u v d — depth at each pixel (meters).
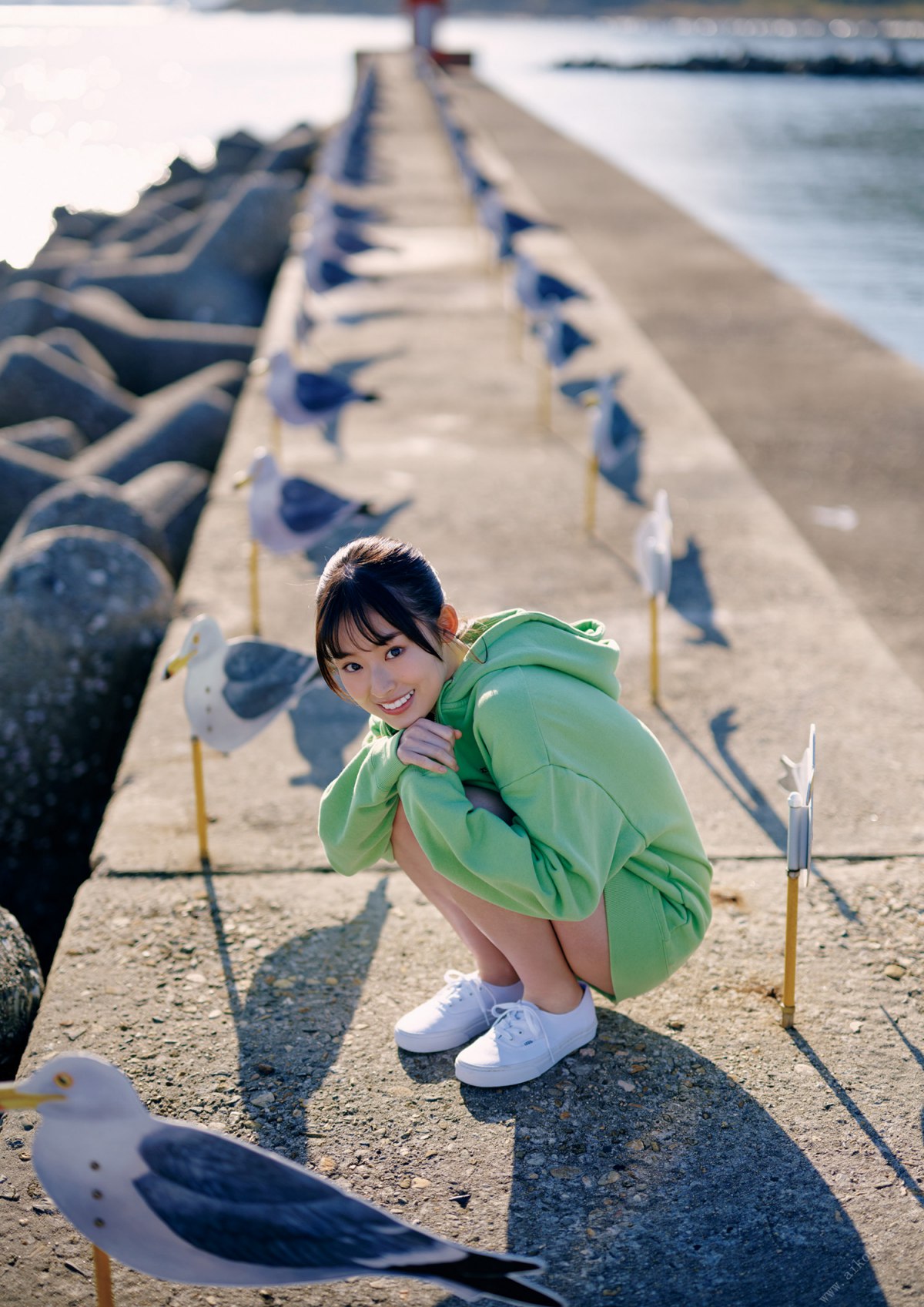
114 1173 2.04
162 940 3.38
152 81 50.81
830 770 4.15
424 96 32.53
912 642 5.47
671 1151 2.68
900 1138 2.69
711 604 5.45
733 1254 2.44
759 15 119.81
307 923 3.46
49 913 4.54
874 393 9.07
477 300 11.41
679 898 2.77
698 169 22.12
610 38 90.12
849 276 13.84
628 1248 2.46
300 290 11.56
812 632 5.18
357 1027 3.06
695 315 11.37
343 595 2.48
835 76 46.81
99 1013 3.10
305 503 5.27
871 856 3.69
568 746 2.57
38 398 8.74
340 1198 2.00
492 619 2.71
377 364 9.39
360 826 2.73
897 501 7.14
